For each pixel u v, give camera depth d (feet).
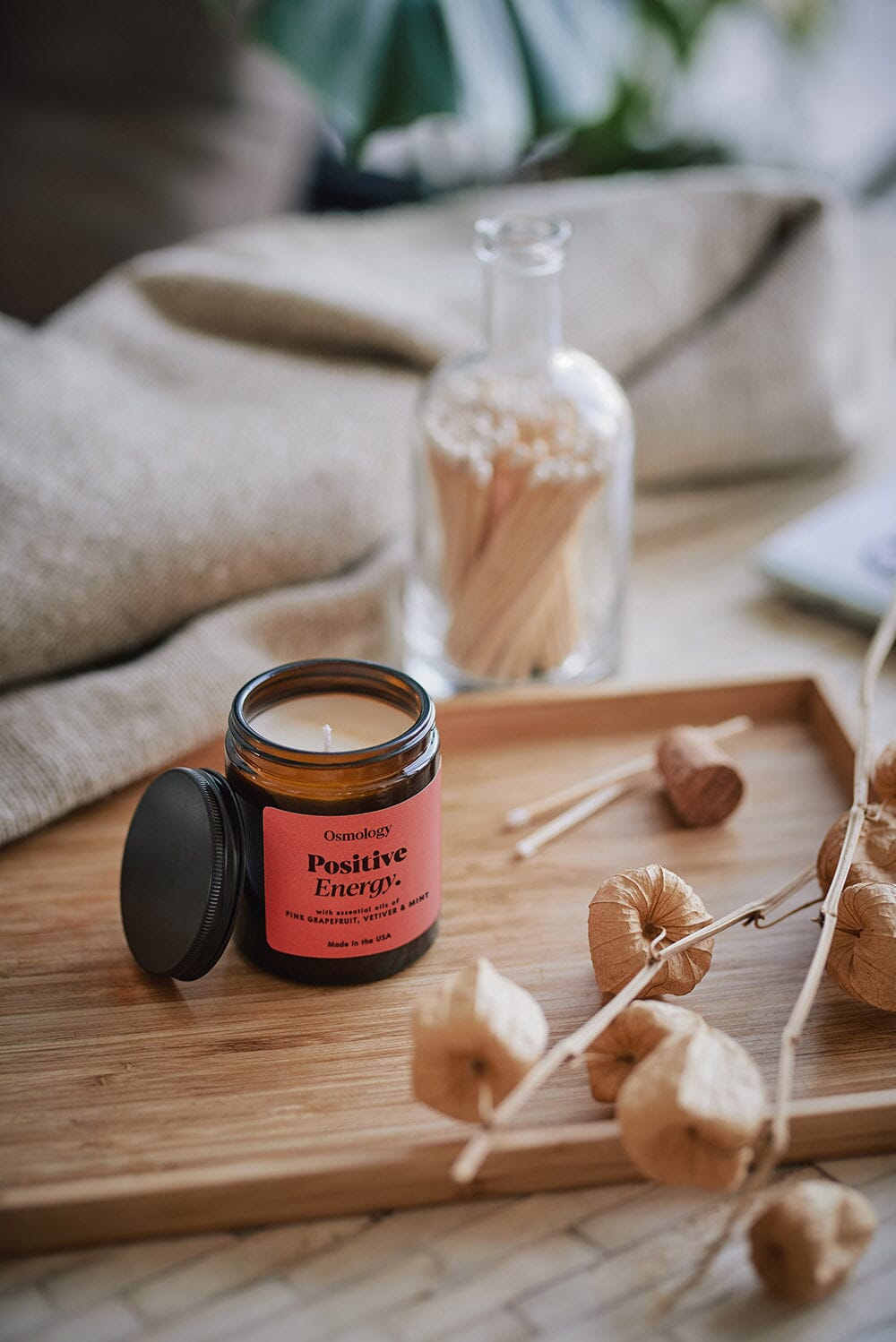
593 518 2.88
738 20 4.65
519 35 3.67
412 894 2.38
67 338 3.40
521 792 2.78
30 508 2.85
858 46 4.93
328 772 2.27
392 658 3.14
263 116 4.19
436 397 2.88
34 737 2.65
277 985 2.40
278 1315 2.06
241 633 2.92
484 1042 2.03
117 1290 2.08
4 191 4.06
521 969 2.43
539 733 2.90
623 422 2.89
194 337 3.41
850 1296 2.07
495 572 2.83
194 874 2.32
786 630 3.25
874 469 3.75
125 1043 2.32
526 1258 2.11
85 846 2.64
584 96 3.76
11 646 2.76
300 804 2.28
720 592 3.37
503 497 2.78
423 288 3.56
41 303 4.04
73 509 2.87
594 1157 2.14
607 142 4.44
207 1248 2.12
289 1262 2.10
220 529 2.95
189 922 2.31
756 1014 2.36
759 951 2.46
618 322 3.45
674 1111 2.00
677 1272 2.09
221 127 4.13
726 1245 2.11
